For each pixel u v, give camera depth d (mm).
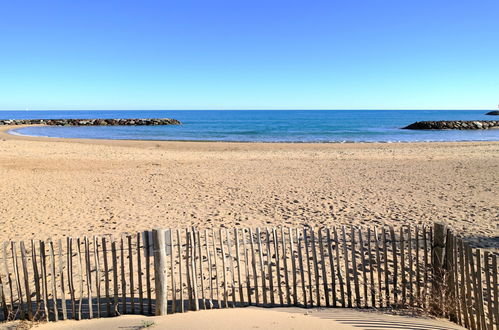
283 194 11906
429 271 4746
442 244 4516
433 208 9961
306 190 12531
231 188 12867
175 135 45750
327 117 132125
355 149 27688
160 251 4309
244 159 21203
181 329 3764
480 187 12656
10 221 8859
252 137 42812
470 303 4098
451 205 10273
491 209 9742
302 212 9703
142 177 14953
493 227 8180
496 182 13492
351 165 18562
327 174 15852
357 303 4703
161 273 4316
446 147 28609
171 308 4637
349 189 12672
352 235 4809
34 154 21703
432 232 4809
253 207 10258
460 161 19516
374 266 6172
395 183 13688
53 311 4559
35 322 4230
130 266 4453
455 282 4406
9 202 10734
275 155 23688
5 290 5273
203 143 32844
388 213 9508
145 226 8453
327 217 9195
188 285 4543
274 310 4484
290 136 44188
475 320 4246
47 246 7141
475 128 57531
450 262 4469
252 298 5035
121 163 18797
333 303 4727
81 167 17297
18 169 16188
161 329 3799
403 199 11109
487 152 24375
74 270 5980
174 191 12367
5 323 4199
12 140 31828
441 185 13156
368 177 15039
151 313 4449
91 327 3998
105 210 9914
